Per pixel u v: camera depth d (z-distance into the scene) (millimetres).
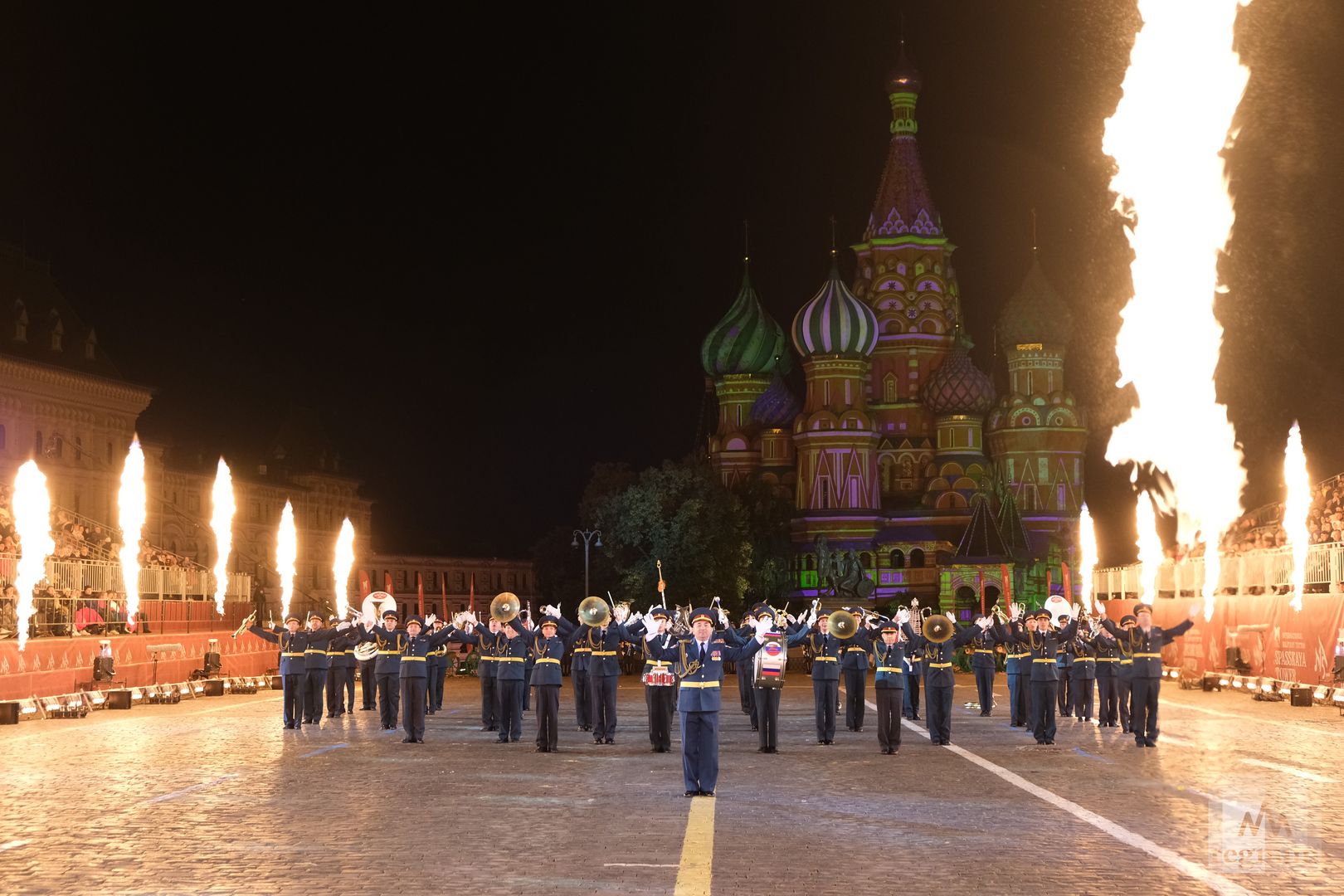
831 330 123562
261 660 52812
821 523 121438
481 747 24875
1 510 43094
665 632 18172
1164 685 49438
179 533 110312
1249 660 43000
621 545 93062
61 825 14789
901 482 130625
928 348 134250
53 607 39375
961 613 113125
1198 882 11695
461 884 11656
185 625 49438
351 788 18188
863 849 13336
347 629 30531
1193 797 17141
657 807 16359
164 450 109438
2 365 86562
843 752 23812
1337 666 34781
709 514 92000
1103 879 11805
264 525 123688
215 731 28484
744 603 106812
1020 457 125500
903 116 138000
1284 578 40844
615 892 11328
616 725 29562
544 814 15766
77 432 93312
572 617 85375
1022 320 127375
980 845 13508
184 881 11766
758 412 137375
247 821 15109
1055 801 16859
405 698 25812
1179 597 53031
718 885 11578
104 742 25594
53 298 96438
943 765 21406
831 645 26047
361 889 11430
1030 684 25547
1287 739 25641
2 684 32500
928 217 136000
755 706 28891
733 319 141000
